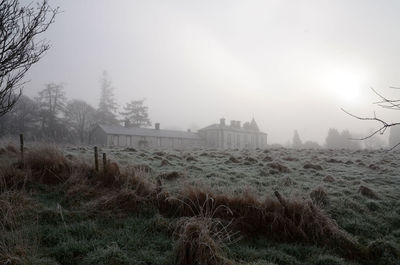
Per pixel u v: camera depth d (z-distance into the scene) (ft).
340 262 13.48
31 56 18.79
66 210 16.38
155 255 13.15
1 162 21.42
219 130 224.94
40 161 21.66
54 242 13.66
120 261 12.25
